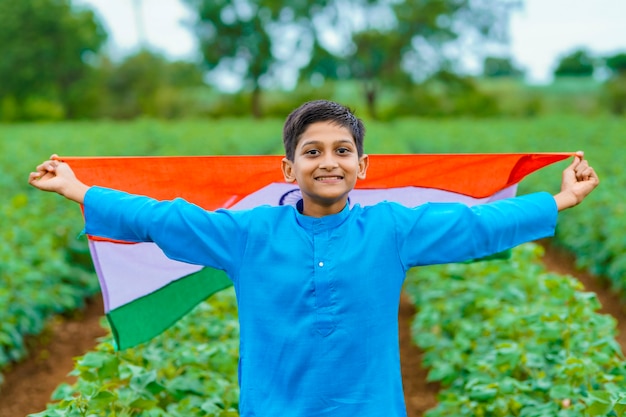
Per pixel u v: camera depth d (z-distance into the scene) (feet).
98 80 204.95
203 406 13.25
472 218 8.64
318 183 8.42
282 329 8.41
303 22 189.78
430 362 19.24
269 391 8.47
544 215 8.92
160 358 14.82
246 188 11.65
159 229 8.55
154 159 10.89
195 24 198.39
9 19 199.31
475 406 14.43
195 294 12.37
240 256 8.68
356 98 220.23
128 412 12.89
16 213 31.65
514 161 11.45
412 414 18.98
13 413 19.30
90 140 78.74
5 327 21.52
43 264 26.71
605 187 37.76
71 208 36.40
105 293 11.83
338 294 8.37
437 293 22.36
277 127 111.24
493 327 18.19
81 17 210.59
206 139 82.84
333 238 8.53
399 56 189.78
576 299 15.79
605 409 12.00
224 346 15.74
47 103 218.38
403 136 93.50
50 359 23.29
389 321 8.63
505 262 22.47
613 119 111.04
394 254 8.61
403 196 12.42
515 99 201.57
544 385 14.35
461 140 81.10
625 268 28.17
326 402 8.37
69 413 12.20
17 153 59.16
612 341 15.19
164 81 205.05
